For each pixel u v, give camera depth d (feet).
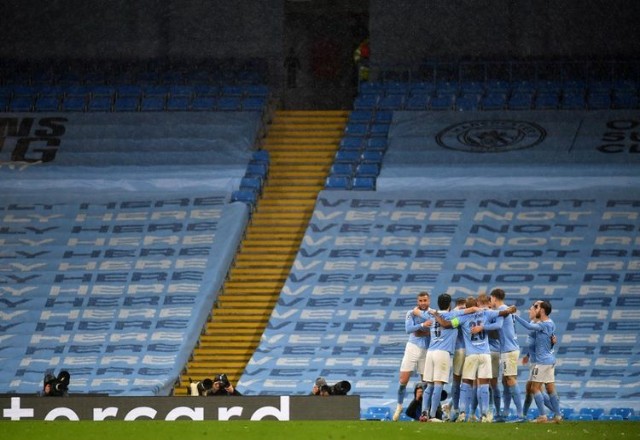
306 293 306.14
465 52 378.73
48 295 307.58
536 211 326.65
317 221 327.88
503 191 332.80
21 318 300.81
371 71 380.58
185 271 311.47
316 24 387.96
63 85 377.09
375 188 338.54
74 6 383.45
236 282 315.99
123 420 186.91
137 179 342.23
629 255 312.50
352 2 388.16
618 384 273.54
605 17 373.81
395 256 315.58
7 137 358.23
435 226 323.98
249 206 333.83
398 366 281.95
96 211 332.60
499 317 187.42
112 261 316.60
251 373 281.54
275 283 315.17
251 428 166.71
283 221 334.03
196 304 301.63
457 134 355.56
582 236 318.24
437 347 188.75
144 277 311.27
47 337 294.87
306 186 346.13
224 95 372.38
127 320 298.56
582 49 374.84
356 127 360.69
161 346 290.15
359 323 295.89
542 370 184.85
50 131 361.10
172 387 280.72
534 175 337.31
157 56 383.86
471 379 187.01
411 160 345.92
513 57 377.09
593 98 365.40
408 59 379.55
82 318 300.20
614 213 324.80
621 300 299.38
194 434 162.40
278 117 373.20
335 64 387.55
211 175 342.23
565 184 333.21
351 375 279.28
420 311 193.06
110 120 364.38
